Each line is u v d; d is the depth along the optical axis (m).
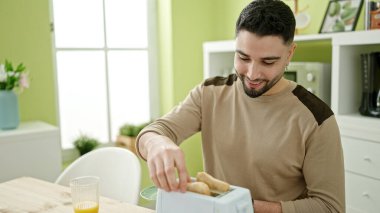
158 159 0.87
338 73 1.91
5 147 1.85
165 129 1.16
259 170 1.12
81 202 1.10
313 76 2.04
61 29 2.48
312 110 1.06
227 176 1.18
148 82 2.96
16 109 1.98
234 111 1.17
